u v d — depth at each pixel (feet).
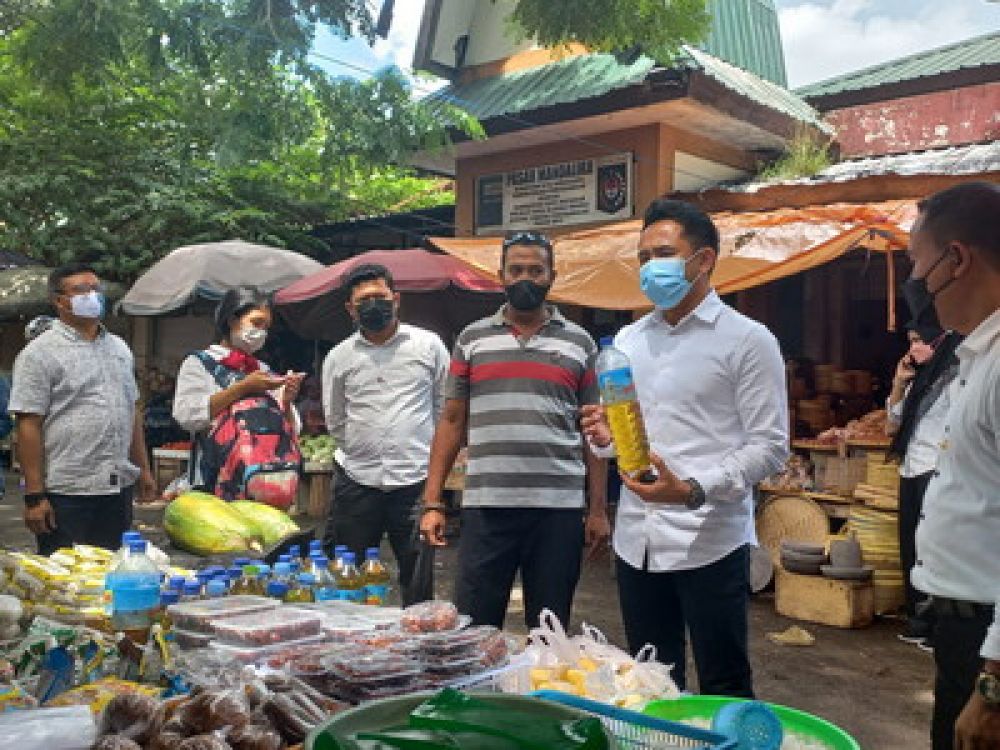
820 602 19.75
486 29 33.76
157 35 16.69
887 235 17.79
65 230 40.09
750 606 21.31
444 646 6.97
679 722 5.39
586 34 16.06
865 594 19.58
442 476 11.81
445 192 48.19
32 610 8.28
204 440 13.66
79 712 5.41
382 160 23.94
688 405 9.18
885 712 14.64
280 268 31.96
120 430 13.66
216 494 13.37
